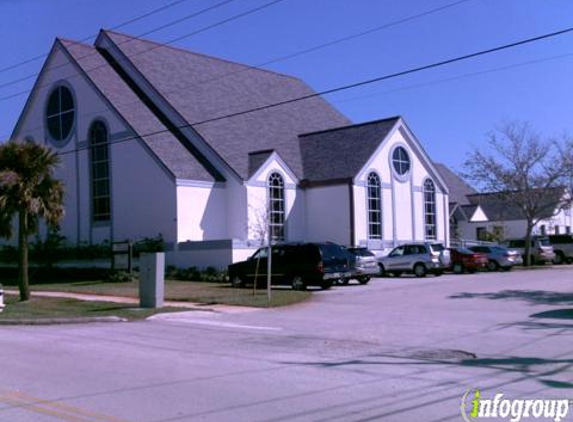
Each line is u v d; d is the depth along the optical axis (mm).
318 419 7316
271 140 40375
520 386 8875
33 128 41656
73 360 11609
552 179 43406
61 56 39844
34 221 24188
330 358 11422
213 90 41531
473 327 14891
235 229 34594
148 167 34531
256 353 12148
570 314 16781
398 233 39000
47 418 7512
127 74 40125
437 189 42406
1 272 39781
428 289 25203
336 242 36281
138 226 34969
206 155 36125
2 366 11094
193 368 10617
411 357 11367
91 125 37875
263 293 24594
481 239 52750
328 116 48750
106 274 33312
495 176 45094
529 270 38000
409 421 7199
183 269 32562
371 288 26391
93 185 37844
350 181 35938
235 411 7723
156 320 18422
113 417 7496
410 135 40312
